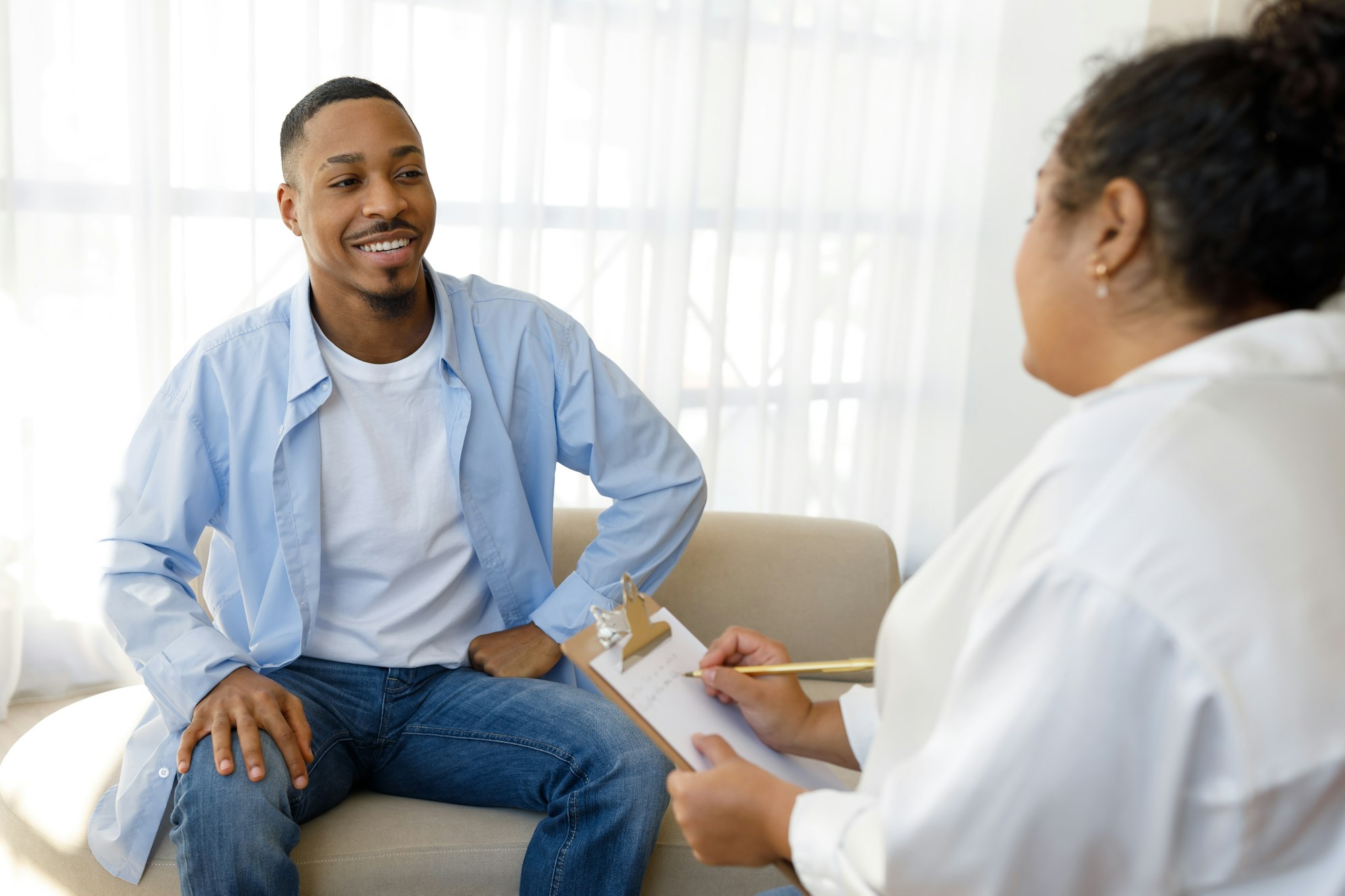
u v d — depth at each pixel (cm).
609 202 291
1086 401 71
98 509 246
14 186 227
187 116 238
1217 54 69
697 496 177
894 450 348
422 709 158
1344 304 74
